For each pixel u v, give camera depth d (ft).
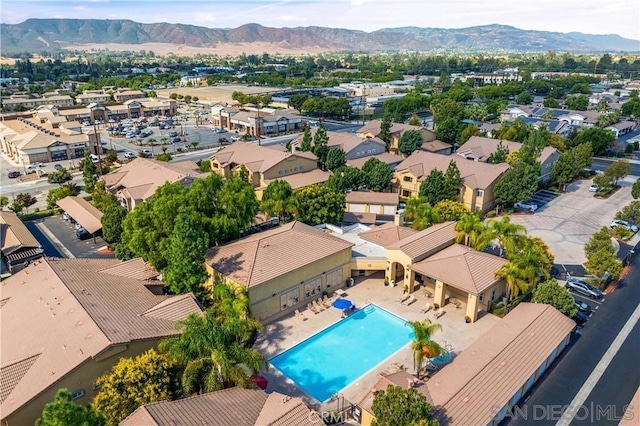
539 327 141.08
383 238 205.77
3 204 273.13
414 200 219.61
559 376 135.33
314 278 175.52
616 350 146.82
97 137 374.43
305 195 224.74
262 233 189.98
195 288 155.74
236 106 618.85
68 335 121.80
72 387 110.42
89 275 157.48
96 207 256.32
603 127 471.21
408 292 182.19
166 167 277.44
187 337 116.37
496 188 265.75
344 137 358.43
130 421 97.96
